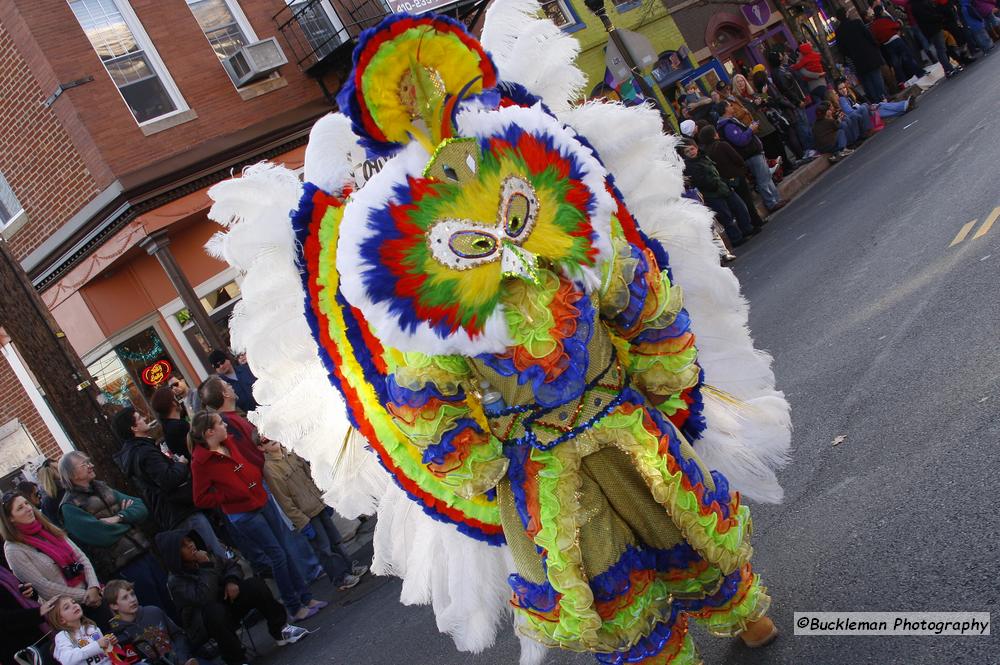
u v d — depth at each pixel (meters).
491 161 2.48
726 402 3.12
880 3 20.03
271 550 6.52
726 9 22.50
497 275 2.47
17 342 8.09
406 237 2.40
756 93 16.12
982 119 10.30
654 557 2.70
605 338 2.69
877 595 2.83
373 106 2.40
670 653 2.59
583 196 2.63
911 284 5.84
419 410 2.56
